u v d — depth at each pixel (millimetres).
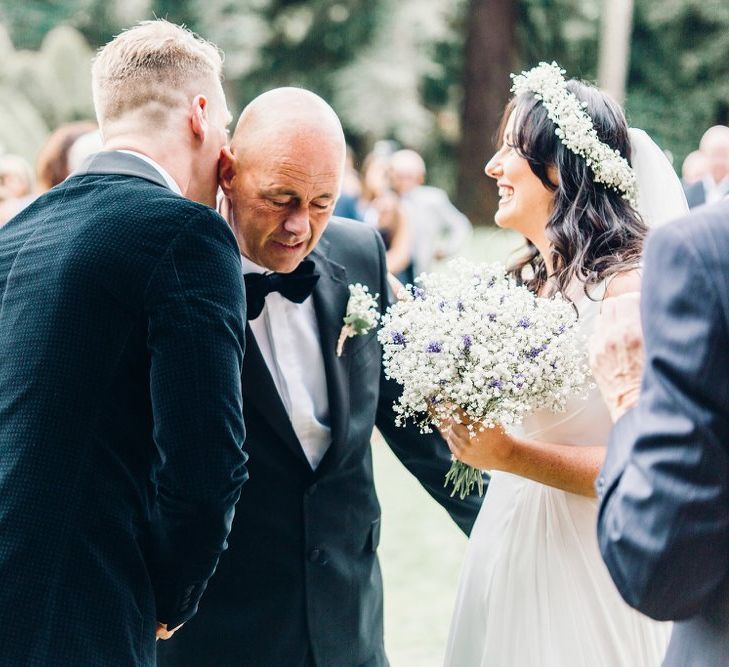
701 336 1661
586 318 2586
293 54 22328
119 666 2049
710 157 8609
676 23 23938
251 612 2605
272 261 2527
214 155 2400
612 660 2594
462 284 2660
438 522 6293
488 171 2803
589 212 2641
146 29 2361
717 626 1756
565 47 23281
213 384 2064
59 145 5121
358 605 2750
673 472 1650
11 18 22922
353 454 2711
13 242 2211
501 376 2508
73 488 2049
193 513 2070
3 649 1979
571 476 2518
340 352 2699
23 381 2074
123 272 2092
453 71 23953
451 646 2836
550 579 2627
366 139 22953
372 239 2918
